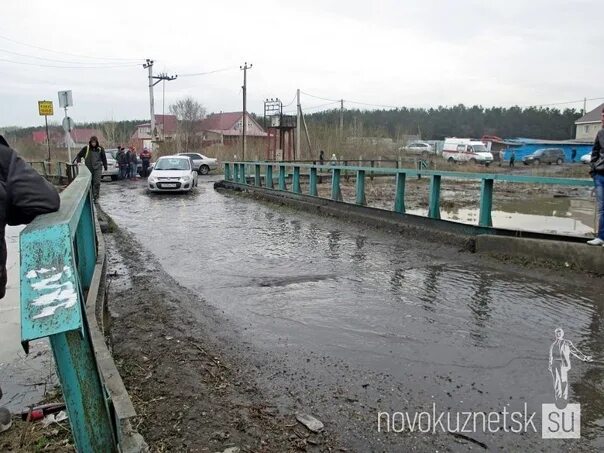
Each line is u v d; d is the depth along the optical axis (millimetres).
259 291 5574
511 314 4711
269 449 2646
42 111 18766
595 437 2795
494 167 42625
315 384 3412
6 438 2682
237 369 3629
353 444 2740
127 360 3662
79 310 1387
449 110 101625
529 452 2668
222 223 10719
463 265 6676
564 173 33969
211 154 44125
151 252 7695
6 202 1883
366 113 92438
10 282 5652
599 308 4855
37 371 3576
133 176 25750
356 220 10211
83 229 3865
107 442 1631
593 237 6266
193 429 2770
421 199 16469
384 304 5059
